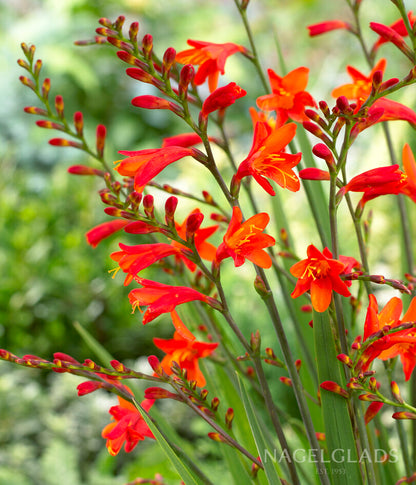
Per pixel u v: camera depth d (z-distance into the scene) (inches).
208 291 49.4
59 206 145.2
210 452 97.3
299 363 45.9
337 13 196.2
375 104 44.9
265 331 97.2
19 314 128.9
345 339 42.9
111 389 43.7
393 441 76.5
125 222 48.9
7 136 177.9
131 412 44.4
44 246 135.3
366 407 46.7
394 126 98.5
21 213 139.6
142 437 43.8
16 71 179.5
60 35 179.9
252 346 42.9
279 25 197.9
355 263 44.0
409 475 47.6
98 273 134.9
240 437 49.3
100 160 50.1
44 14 187.9
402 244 52.6
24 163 173.8
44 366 42.9
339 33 184.1
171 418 107.8
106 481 95.0
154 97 42.0
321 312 43.0
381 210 118.9
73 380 114.5
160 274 131.3
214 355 48.7
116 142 179.0
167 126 185.2
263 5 208.8
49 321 129.8
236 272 110.3
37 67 49.0
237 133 180.4
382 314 42.8
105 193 42.2
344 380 43.8
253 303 103.0
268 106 45.9
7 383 111.1
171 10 196.7
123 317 132.8
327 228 51.9
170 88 42.1
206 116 41.9
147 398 43.3
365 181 42.0
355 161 129.6
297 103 45.9
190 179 135.6
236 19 208.4
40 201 150.8
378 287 110.5
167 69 42.0
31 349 128.0
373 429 47.3
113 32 42.3
